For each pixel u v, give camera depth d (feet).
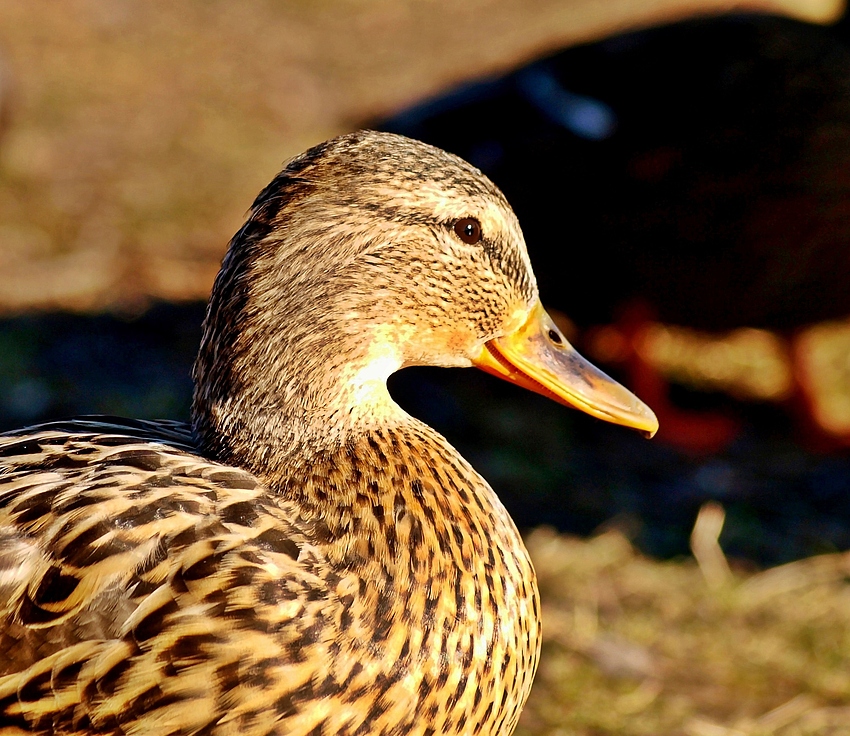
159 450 14.49
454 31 73.00
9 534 13.33
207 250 41.45
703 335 33.14
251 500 13.85
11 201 43.29
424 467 14.65
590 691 22.21
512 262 15.88
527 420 32.35
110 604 12.94
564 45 37.22
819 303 31.12
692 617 24.50
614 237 31.58
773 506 29.01
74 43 63.21
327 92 60.70
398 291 14.97
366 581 13.47
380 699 13.28
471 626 13.92
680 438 31.94
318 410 14.38
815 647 23.79
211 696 12.75
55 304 36.65
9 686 12.70
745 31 30.96
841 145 29.27
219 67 63.46
